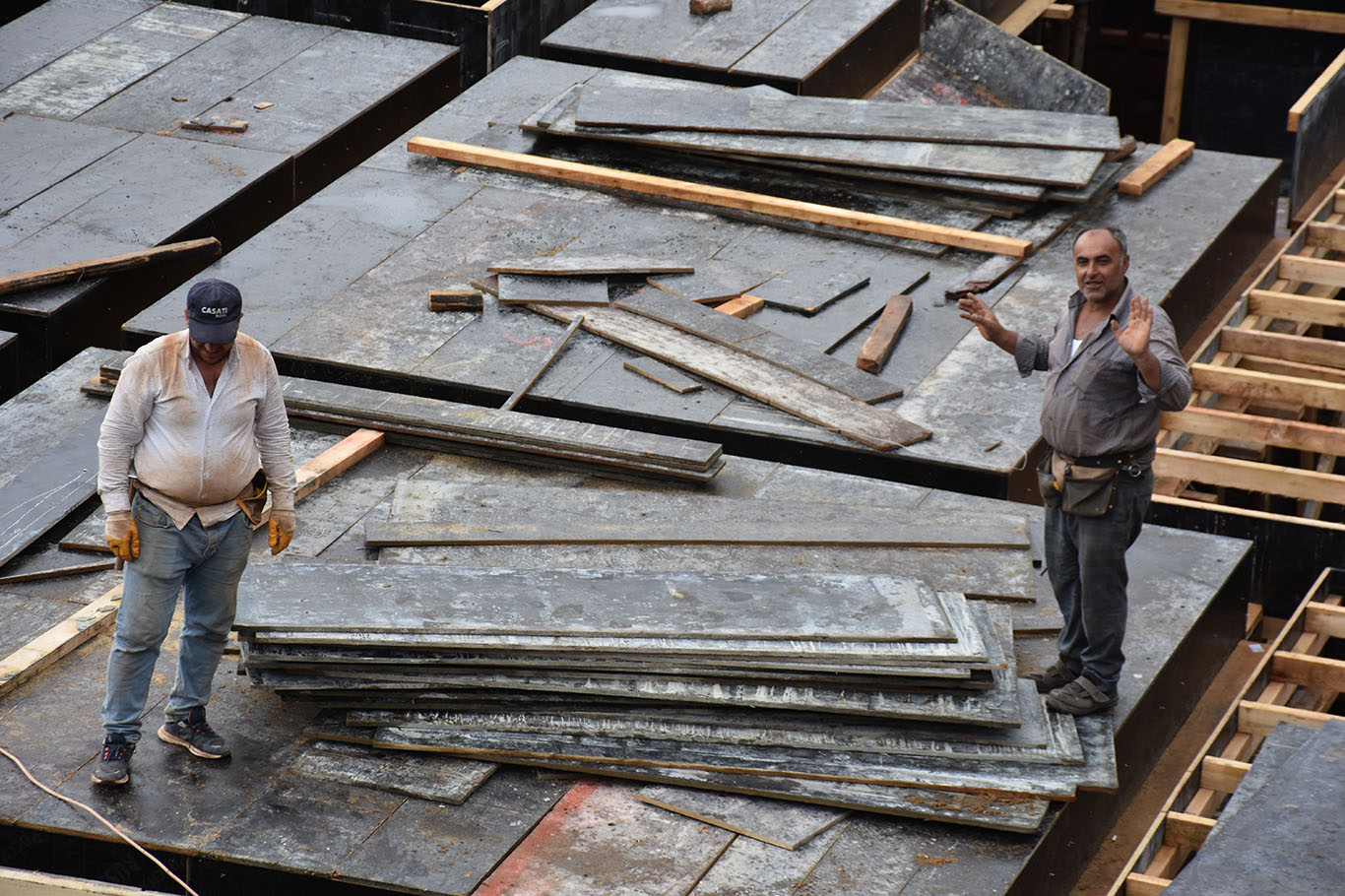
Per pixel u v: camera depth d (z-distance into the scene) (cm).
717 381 2683
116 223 3344
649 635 1812
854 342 2856
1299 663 2239
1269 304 3009
